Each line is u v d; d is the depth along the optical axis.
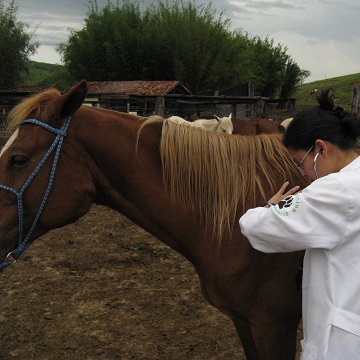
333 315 1.38
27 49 24.70
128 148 1.92
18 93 12.05
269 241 1.44
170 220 1.94
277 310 1.89
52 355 3.00
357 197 1.33
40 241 5.03
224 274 1.88
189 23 30.12
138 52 30.33
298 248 1.41
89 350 3.05
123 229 5.51
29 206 1.82
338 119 1.45
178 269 4.32
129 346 3.09
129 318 3.44
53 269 4.30
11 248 1.84
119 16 31.09
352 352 1.37
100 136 1.90
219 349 3.06
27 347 3.08
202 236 1.92
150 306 3.62
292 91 41.56
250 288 1.87
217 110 16.11
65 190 1.86
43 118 1.82
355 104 9.62
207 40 30.08
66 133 1.84
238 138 2.02
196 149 1.92
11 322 3.38
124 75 31.20
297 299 1.88
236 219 1.88
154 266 4.39
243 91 22.25
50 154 1.82
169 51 30.31
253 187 1.92
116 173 1.94
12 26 24.38
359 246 1.37
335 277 1.39
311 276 1.45
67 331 3.27
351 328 1.36
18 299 3.72
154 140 1.95
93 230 5.46
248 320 1.94
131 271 4.27
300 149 1.50
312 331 1.44
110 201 2.01
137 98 14.91
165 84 24.36
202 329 3.29
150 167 1.93
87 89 1.77
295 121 1.50
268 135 2.07
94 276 4.16
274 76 39.91
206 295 2.02
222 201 1.89
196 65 29.95
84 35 31.86
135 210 1.98
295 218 1.38
